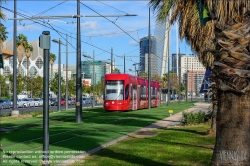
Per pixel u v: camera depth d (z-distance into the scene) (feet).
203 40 50.55
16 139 51.24
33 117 100.37
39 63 367.25
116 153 38.37
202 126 68.69
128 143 46.16
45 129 27.27
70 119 91.66
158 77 267.18
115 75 123.44
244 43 21.15
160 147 42.29
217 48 22.06
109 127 70.49
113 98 121.49
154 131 61.72
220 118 22.33
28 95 269.03
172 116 103.14
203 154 37.63
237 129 21.77
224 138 22.07
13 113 103.71
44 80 27.12
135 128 68.69
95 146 44.32
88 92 350.02
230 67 21.29
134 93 133.28
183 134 55.77
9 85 238.27
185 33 51.85
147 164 32.40
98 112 120.98
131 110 130.52
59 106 140.97
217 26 21.98
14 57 106.32
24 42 233.14
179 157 35.86
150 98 152.05
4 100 193.36
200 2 24.11
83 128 67.82
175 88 376.68
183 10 42.47
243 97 21.62
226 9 21.52
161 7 35.78
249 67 21.13
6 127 69.26
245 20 21.39
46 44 27.04
